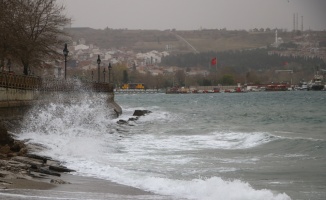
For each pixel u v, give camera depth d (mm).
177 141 66250
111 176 38812
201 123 103938
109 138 67625
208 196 32438
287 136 69750
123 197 31609
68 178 37719
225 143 63219
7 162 40812
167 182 36000
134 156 51312
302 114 133125
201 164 46344
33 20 102188
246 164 46406
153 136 73750
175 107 188250
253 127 91875
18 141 52188
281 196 31703
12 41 93125
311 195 33438
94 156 49812
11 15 95125
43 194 30891
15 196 29734
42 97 78000
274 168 44125
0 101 61781
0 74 62469
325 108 162250
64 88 91000
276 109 162750
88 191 33031
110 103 129750
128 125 96062
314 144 58719
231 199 31562
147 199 31234
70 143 56000
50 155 47938
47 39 105688
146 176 38938
